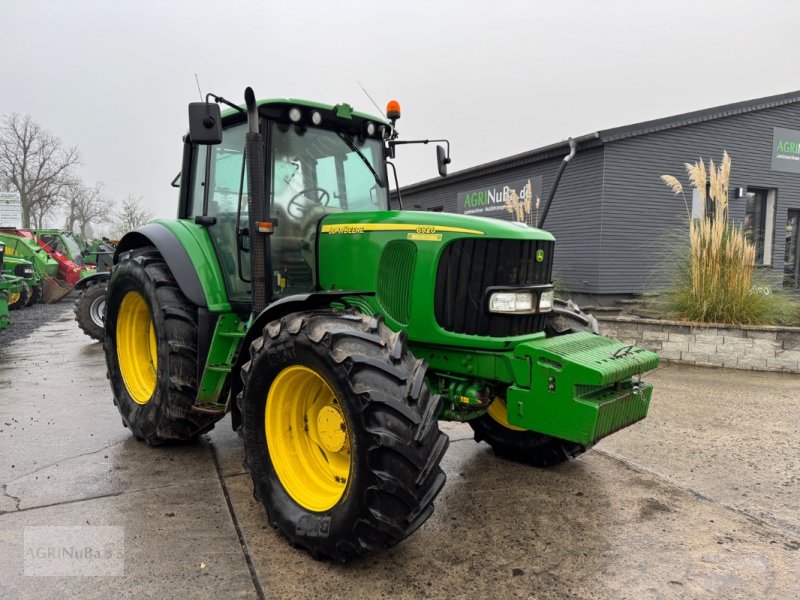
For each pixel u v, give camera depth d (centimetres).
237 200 359
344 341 247
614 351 287
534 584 237
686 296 728
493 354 292
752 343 658
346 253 321
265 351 271
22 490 319
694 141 985
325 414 267
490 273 288
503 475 355
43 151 3662
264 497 275
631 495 326
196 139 299
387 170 404
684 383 595
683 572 247
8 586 228
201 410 343
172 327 360
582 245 972
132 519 287
